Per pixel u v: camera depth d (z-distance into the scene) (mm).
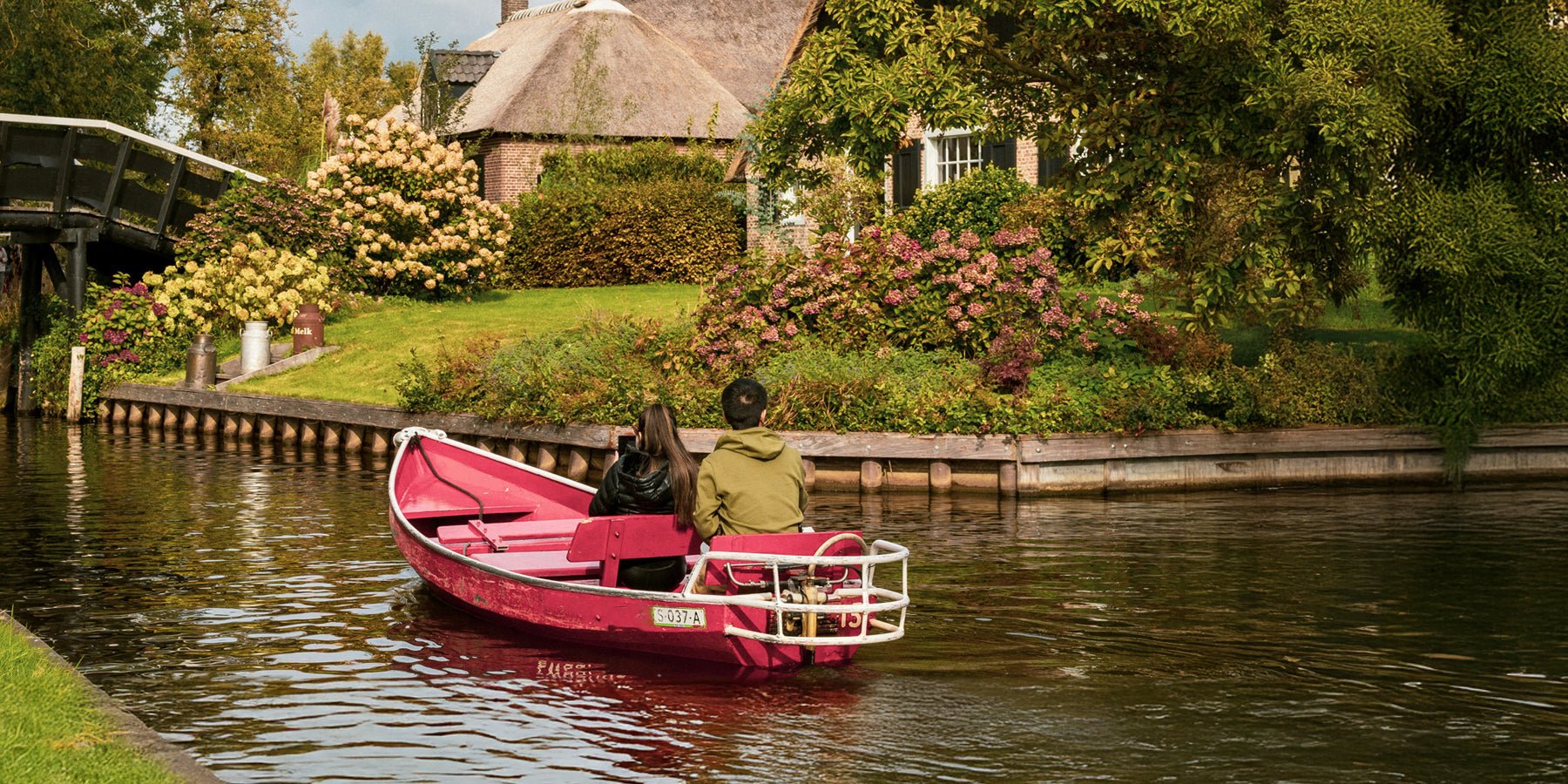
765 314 19328
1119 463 16844
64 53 40812
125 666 8367
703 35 45812
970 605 10000
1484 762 6574
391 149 31109
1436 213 16000
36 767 5457
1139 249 17094
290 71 57281
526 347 21109
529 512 11977
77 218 28453
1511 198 16469
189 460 20359
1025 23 17188
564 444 18750
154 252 30047
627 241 33781
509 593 9219
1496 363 16500
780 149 18719
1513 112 15516
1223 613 9727
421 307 29562
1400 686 7891
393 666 8445
